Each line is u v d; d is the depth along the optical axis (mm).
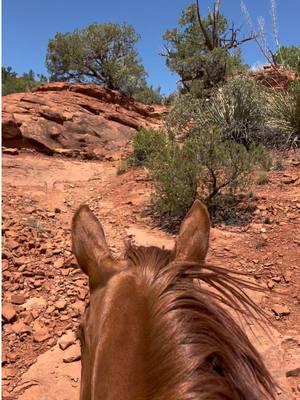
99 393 1387
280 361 4230
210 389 1169
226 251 6039
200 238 1884
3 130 12031
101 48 21297
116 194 8656
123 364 1376
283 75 14359
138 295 1545
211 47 20469
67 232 6891
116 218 7387
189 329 1320
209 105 11984
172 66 19906
